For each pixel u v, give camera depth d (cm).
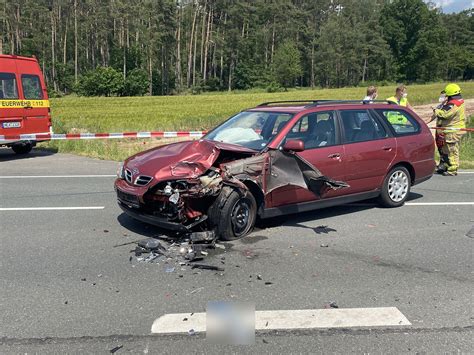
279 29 11044
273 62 10575
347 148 639
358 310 372
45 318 358
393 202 712
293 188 586
